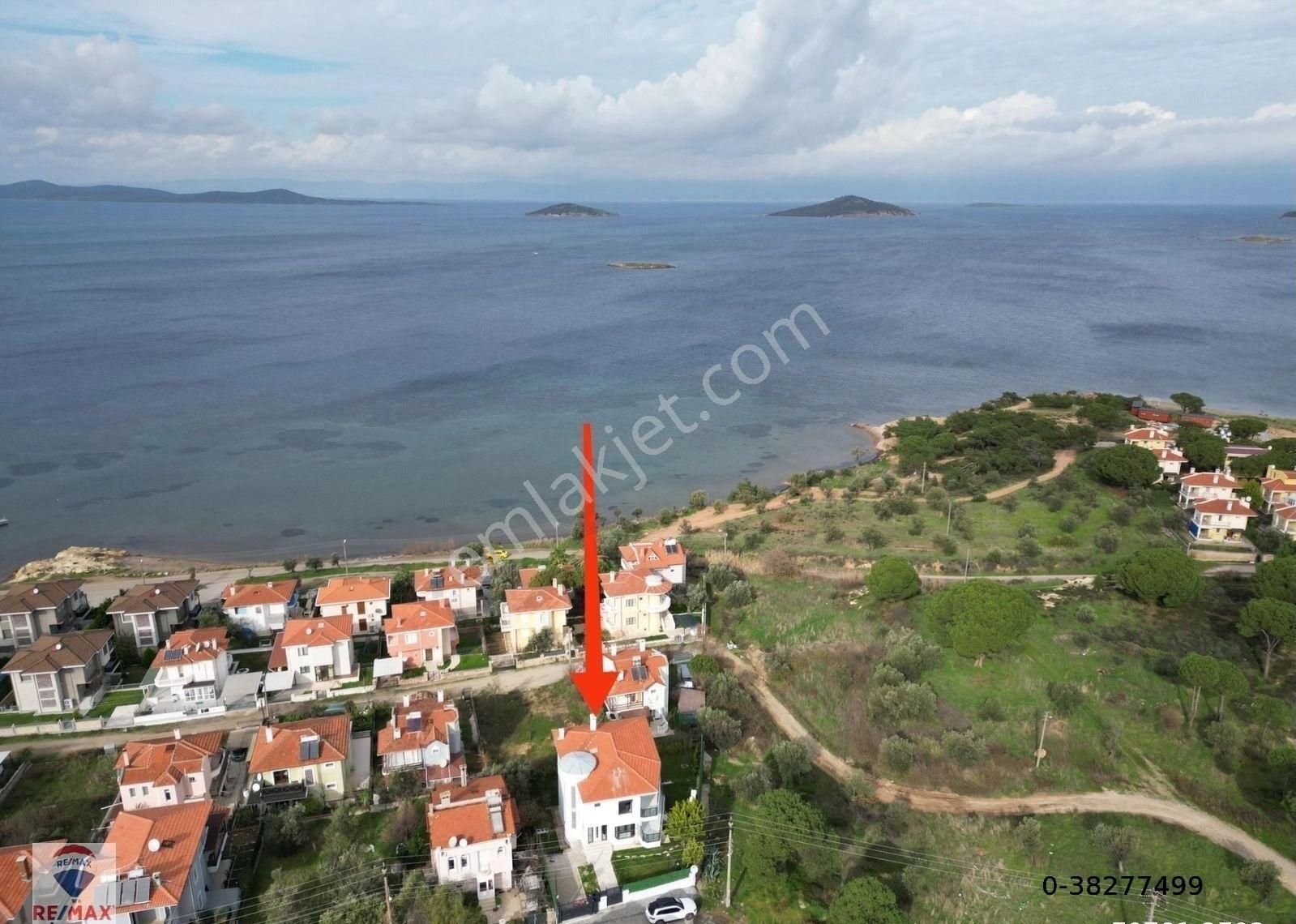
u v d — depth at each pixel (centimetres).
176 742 6525
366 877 5453
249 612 9006
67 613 9094
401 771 6512
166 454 16838
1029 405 19225
